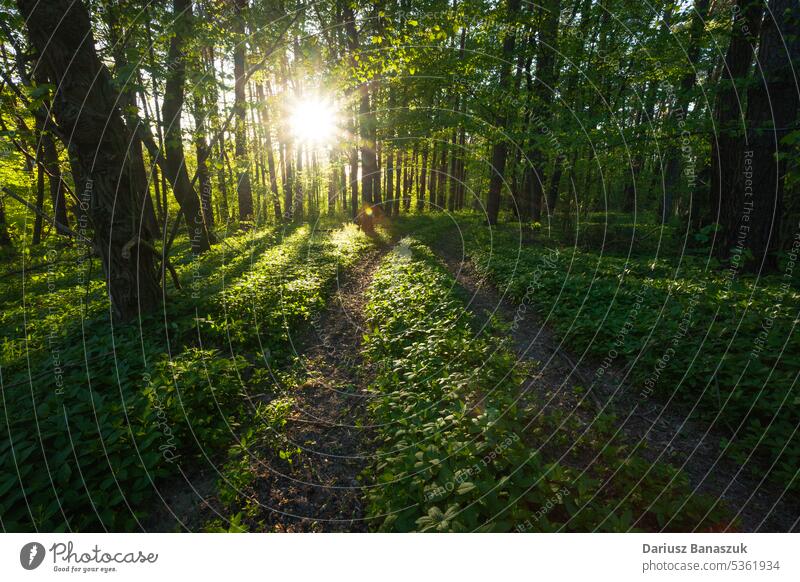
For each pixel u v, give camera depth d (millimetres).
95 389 4480
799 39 6430
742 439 3873
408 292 8523
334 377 5801
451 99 16391
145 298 6449
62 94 5398
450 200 35688
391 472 3504
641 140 9156
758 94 7336
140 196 6582
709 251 8398
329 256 12688
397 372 5484
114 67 6680
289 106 10883
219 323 6559
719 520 2967
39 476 3170
